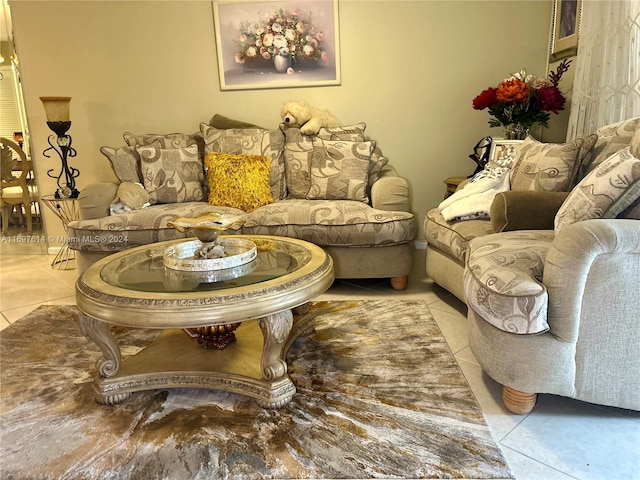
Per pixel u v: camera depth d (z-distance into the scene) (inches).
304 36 131.6
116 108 139.9
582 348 55.5
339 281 115.6
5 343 83.7
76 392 66.8
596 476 48.2
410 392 64.4
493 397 63.1
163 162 120.3
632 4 85.8
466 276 64.9
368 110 136.2
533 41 129.1
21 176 154.8
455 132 136.2
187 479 48.8
